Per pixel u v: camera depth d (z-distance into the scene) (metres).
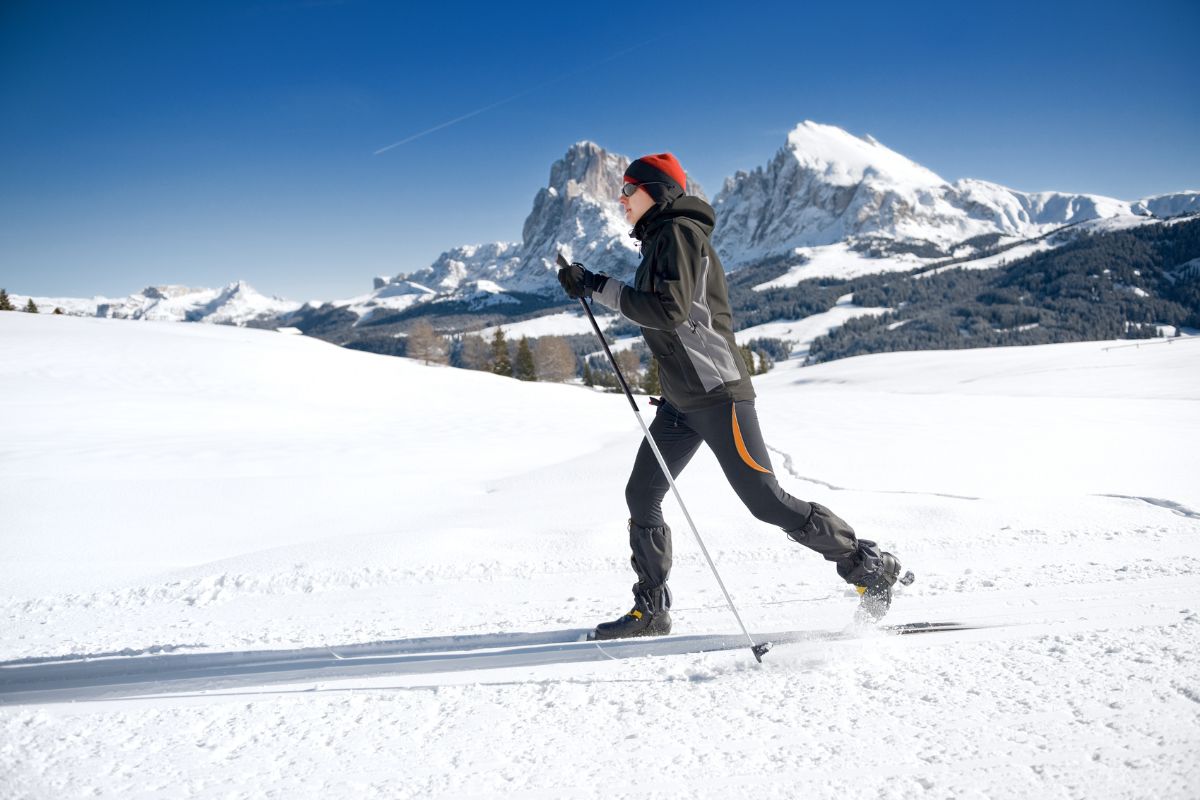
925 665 2.06
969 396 19.61
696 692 1.98
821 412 13.90
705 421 2.34
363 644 2.62
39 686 2.33
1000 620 2.44
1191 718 1.64
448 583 3.62
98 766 1.70
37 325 29.64
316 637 2.82
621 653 2.38
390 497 6.80
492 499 6.28
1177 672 1.89
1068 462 6.06
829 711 1.80
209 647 2.72
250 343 31.97
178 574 4.00
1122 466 5.77
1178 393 19.38
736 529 4.17
